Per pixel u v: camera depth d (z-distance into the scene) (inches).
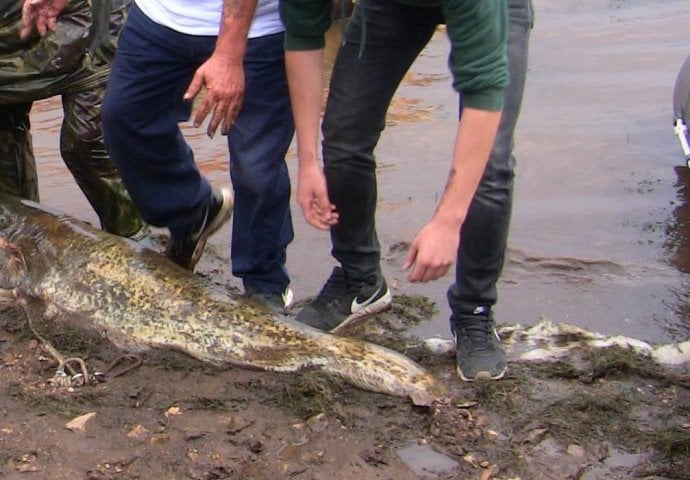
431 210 180.2
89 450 110.8
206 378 125.8
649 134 213.2
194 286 138.5
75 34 151.3
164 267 142.0
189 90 120.5
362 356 124.5
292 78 112.3
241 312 133.6
